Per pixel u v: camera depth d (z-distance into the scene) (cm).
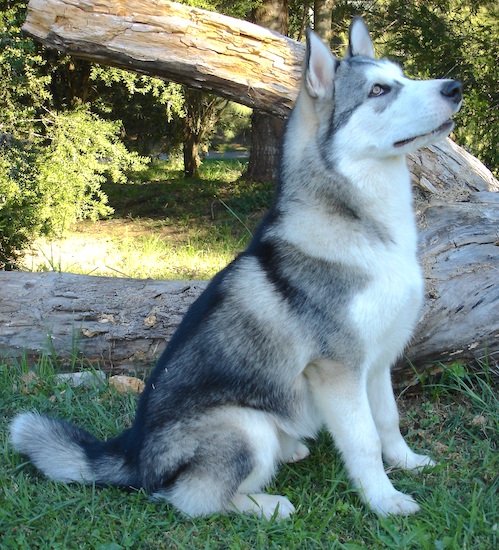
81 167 1105
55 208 1059
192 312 360
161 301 491
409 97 323
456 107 327
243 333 337
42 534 311
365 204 332
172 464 330
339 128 334
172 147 2195
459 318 426
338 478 345
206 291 364
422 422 411
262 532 307
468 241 460
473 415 413
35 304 499
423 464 362
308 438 398
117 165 1166
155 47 537
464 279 436
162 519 325
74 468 353
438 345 430
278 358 334
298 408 345
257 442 332
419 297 349
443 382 445
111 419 426
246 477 331
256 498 333
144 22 531
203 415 330
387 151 329
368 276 325
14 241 889
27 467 372
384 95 328
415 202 522
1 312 498
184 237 1120
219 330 341
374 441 328
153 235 1143
